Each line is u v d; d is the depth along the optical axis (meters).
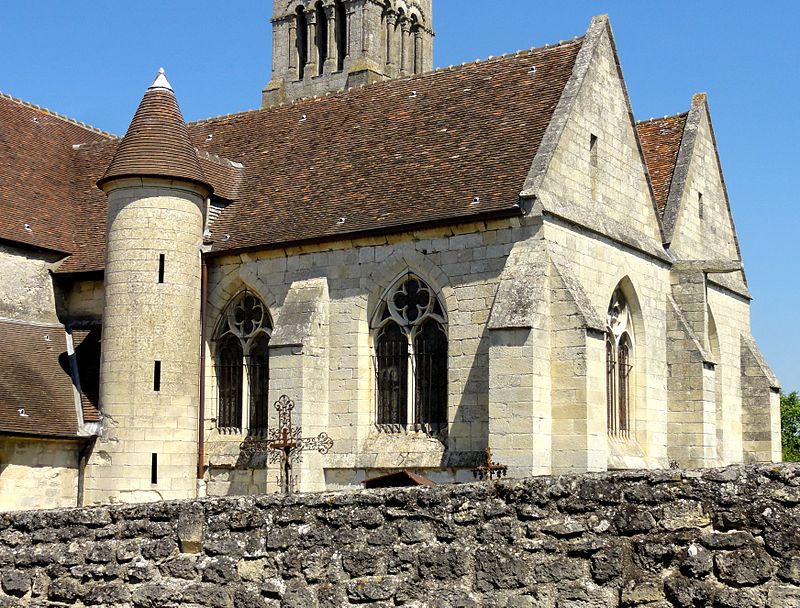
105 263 33.56
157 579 14.02
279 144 38.88
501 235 29.33
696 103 41.75
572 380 27.91
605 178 33.09
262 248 33.38
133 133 33.94
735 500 10.78
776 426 42.03
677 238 37.72
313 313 31.69
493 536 11.95
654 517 11.14
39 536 14.97
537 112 32.28
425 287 30.97
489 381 27.94
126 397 32.25
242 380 34.22
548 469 27.80
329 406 31.88
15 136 39.06
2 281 34.50
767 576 10.48
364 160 35.09
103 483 32.03
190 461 32.91
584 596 11.34
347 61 61.75
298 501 13.29
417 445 30.25
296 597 13.00
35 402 31.72
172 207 33.34
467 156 32.25
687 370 35.03
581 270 30.58
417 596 12.27
